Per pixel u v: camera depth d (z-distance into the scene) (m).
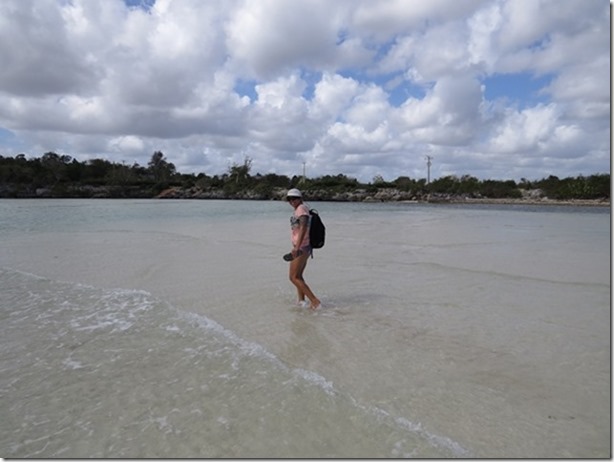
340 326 5.41
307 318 5.74
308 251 6.29
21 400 3.57
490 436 3.02
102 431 3.13
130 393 3.69
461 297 6.78
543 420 3.22
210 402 3.53
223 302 6.52
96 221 23.27
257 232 17.02
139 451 2.90
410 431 3.08
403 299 6.70
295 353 4.53
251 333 5.16
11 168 92.50
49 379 3.94
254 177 110.00
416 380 3.88
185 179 118.88
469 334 5.09
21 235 15.47
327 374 4.01
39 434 3.10
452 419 3.24
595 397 3.56
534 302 6.46
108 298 6.68
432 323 5.51
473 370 4.09
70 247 12.29
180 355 4.48
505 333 5.11
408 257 10.72
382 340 4.90
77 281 7.90
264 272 8.75
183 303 6.45
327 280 8.08
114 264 9.59
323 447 2.92
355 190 99.31
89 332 5.17
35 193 93.06
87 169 107.69
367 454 2.84
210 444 2.97
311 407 3.43
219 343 4.80
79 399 3.59
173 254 11.02
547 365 4.20
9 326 5.38
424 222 24.28
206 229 18.38
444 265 9.53
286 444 2.96
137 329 5.27
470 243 13.62
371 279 8.15
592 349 4.61
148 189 105.75
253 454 2.86
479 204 76.62
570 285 7.55
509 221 25.52
